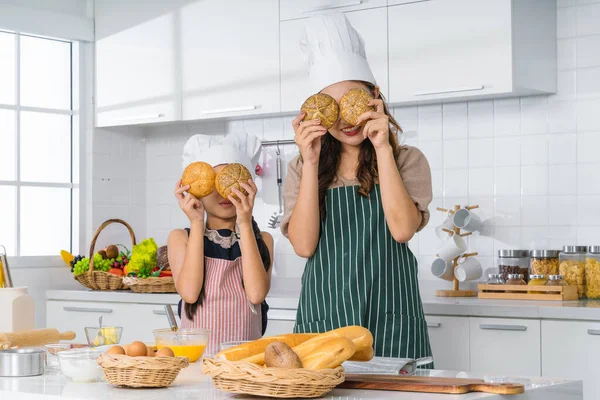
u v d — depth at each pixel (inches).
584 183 140.8
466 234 142.4
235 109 162.1
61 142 182.4
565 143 142.6
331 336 60.1
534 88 137.6
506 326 118.6
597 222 139.5
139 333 156.1
